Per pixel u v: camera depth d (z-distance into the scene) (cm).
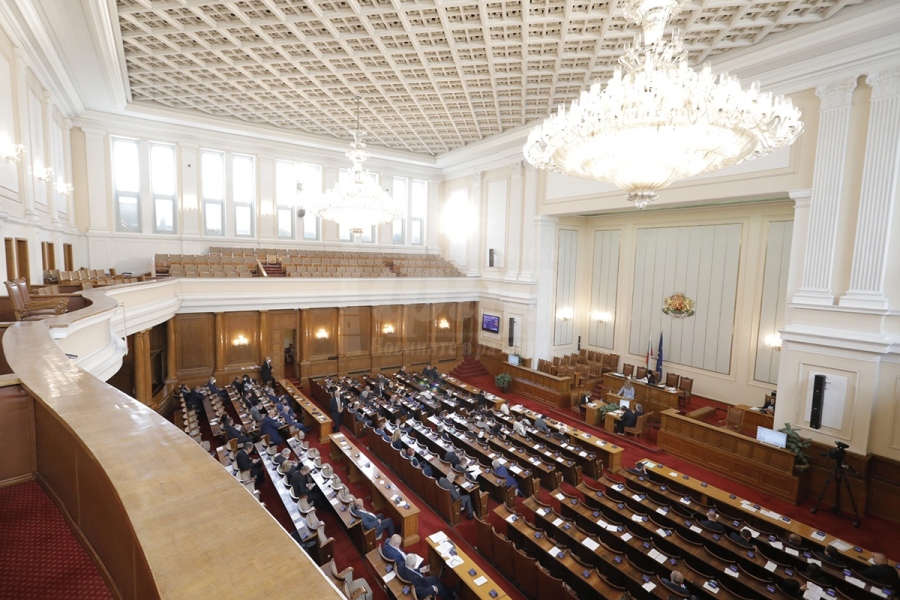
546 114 1317
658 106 425
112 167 1334
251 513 104
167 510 102
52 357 251
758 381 1288
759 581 550
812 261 880
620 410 1212
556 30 870
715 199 1054
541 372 1449
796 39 828
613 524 667
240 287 1305
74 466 186
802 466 855
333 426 1164
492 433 1038
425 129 1481
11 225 733
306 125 1469
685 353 1466
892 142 777
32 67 858
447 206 1923
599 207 1328
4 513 205
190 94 1208
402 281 1559
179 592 77
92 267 1299
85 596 155
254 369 1429
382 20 842
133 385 1130
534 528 654
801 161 900
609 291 1697
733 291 1341
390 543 588
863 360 818
